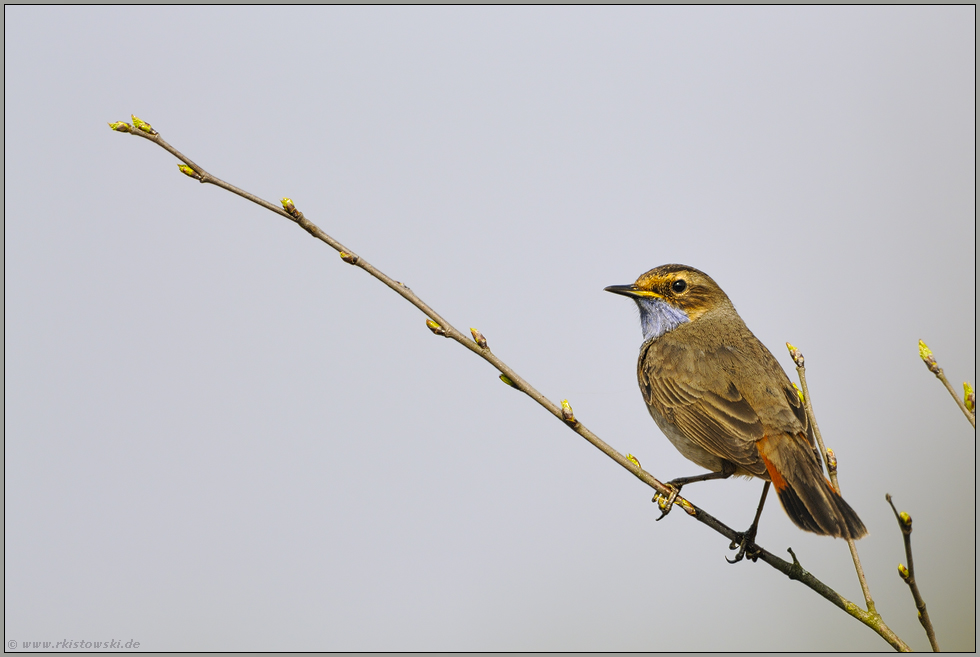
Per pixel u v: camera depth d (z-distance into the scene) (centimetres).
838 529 1023
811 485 1077
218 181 925
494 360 1005
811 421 1119
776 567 1055
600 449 1040
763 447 1130
